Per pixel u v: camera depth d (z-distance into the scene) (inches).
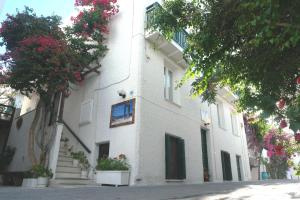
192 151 448.1
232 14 106.7
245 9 92.2
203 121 518.3
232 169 598.2
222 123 626.8
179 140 419.5
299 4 75.6
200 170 454.0
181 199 166.6
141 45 394.0
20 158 541.3
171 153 402.3
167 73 456.1
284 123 85.3
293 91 94.4
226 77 128.3
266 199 158.9
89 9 454.0
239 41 110.7
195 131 476.1
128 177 320.8
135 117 351.3
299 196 166.7
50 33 389.4
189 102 481.7
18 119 609.6
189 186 301.9
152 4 417.7
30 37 362.6
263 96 93.2
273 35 83.3
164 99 412.8
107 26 454.3
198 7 131.7
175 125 421.7
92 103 424.2
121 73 398.9
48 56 358.0
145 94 374.0
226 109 655.8
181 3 138.6
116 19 448.5
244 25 87.7
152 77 397.4
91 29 434.9
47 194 182.5
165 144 384.5
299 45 88.4
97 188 254.4
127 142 346.3
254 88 110.0
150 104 377.7
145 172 335.6
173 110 427.8
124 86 385.7
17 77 353.4
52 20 404.8
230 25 110.7
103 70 430.6
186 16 137.9
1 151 620.1
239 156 667.4
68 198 158.6
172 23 141.6
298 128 79.3
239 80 120.0
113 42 435.5
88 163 382.6
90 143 397.4
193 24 132.1
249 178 676.1
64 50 362.0
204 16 125.6
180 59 457.7
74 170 372.8
